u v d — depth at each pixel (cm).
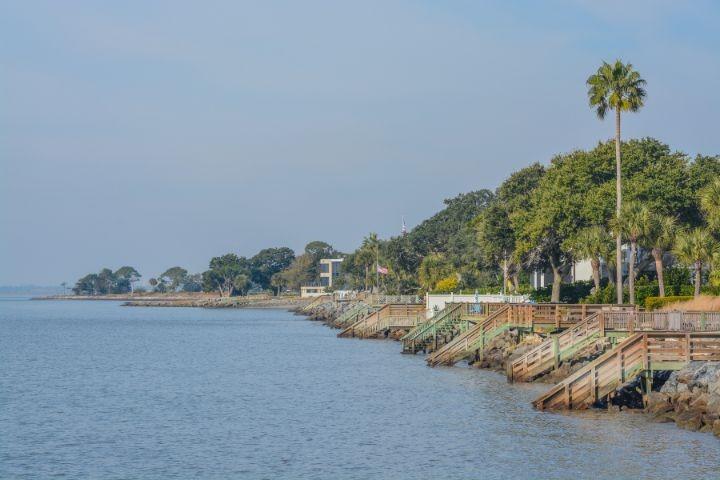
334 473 4194
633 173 11525
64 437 5116
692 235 8881
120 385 7606
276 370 8681
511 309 8188
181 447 4812
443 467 4256
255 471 4256
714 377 5016
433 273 18800
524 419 5309
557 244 12125
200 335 15550
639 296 10188
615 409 5462
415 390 6819
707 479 3959
